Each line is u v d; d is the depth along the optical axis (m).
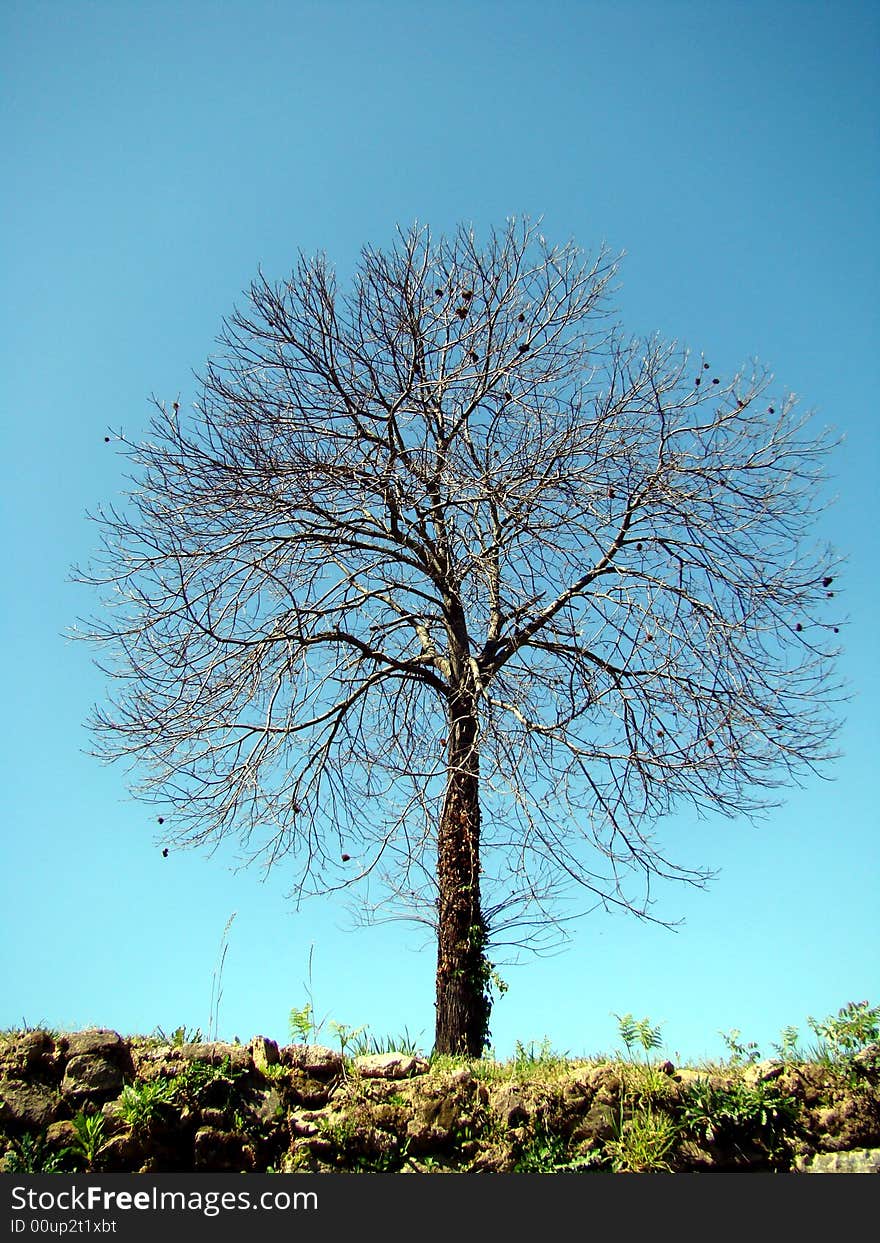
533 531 9.52
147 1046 6.62
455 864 9.02
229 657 9.39
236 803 9.20
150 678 9.41
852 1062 6.69
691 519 9.44
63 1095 6.02
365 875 8.90
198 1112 6.05
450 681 9.98
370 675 10.12
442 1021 8.57
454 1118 6.30
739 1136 6.30
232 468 9.49
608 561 9.92
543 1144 6.22
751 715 8.96
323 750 9.71
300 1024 7.00
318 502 9.95
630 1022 7.00
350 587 10.62
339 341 10.21
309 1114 6.25
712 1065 7.01
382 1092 6.41
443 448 10.11
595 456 9.72
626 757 8.74
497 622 10.07
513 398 10.30
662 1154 6.13
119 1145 5.80
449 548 9.77
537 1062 7.29
